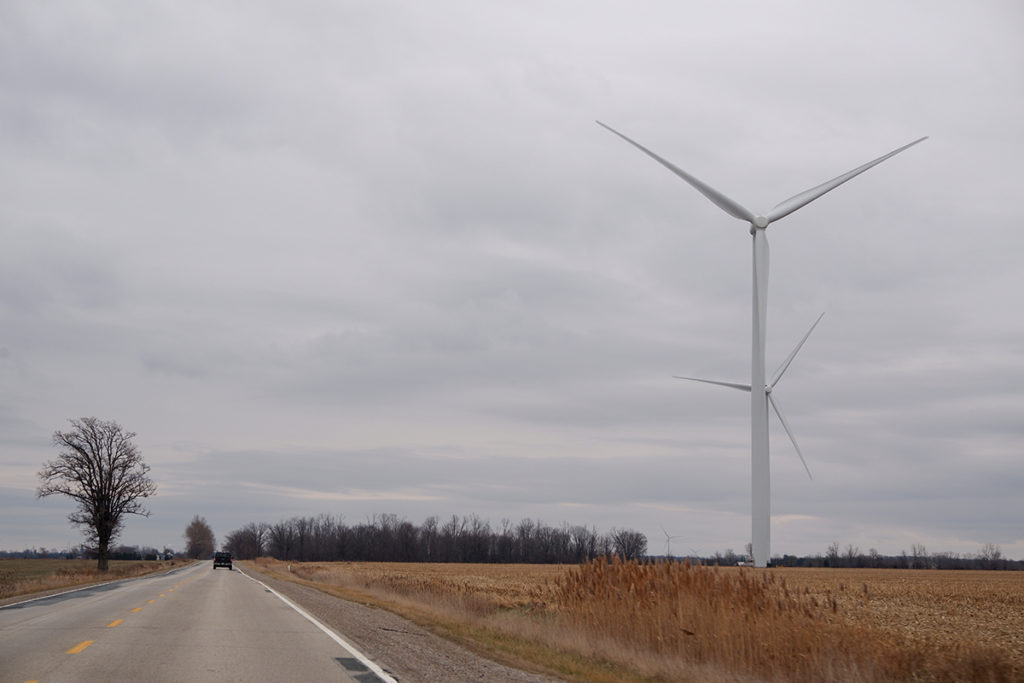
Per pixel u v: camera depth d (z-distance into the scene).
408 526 180.50
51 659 13.52
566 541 162.38
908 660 15.65
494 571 80.88
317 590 42.66
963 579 74.56
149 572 76.44
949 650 17.41
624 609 21.59
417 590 39.53
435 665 14.57
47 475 70.00
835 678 14.65
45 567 90.88
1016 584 62.59
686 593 20.27
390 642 17.97
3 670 12.30
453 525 175.25
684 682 15.16
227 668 13.02
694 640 18.14
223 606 27.12
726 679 15.26
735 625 17.78
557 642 19.91
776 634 16.92
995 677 15.37
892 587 54.19
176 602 28.59
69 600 29.03
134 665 13.03
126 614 22.84
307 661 14.17
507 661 16.06
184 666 13.09
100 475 70.62
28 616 21.84
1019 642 23.30
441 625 23.28
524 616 29.00
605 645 18.92
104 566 70.88
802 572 94.19
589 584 24.58
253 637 17.77
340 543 185.38
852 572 97.31
